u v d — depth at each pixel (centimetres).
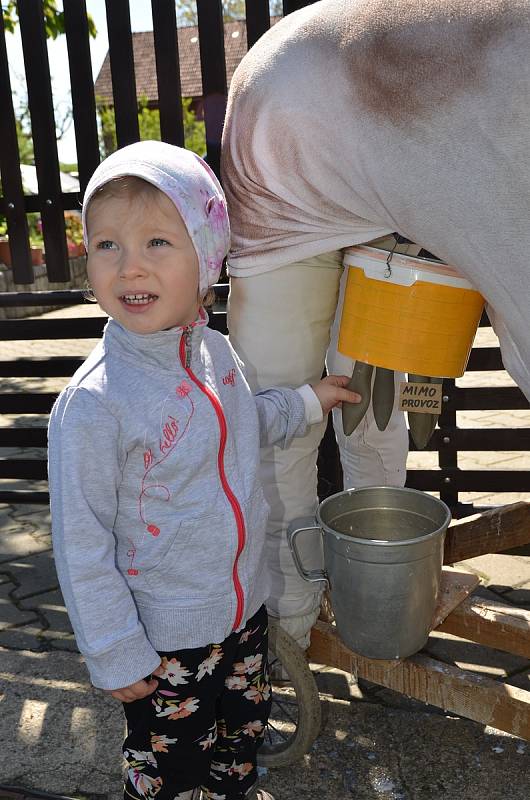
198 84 1820
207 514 145
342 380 190
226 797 172
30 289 948
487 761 197
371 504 201
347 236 177
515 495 362
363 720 214
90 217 141
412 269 172
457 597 204
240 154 174
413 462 412
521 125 137
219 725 168
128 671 139
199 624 147
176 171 140
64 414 136
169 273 138
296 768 197
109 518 141
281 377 192
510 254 148
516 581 287
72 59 276
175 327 145
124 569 147
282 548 201
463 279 172
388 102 148
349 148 157
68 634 263
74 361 321
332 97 156
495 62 137
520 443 300
